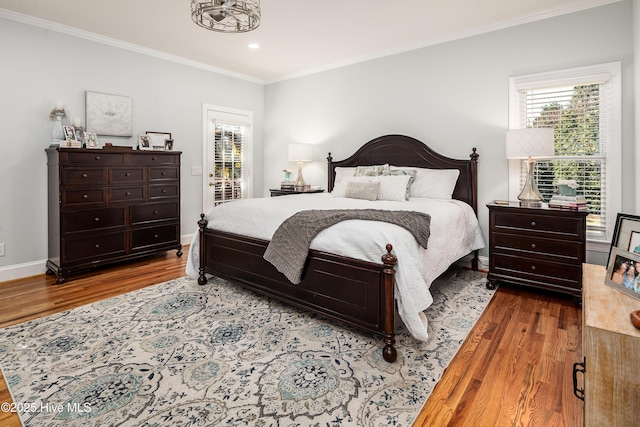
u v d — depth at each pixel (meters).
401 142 4.17
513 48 3.45
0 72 3.26
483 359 1.93
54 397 1.59
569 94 3.23
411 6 3.15
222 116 5.20
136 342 2.12
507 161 3.54
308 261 2.33
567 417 1.47
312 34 3.78
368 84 4.51
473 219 3.52
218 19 2.39
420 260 2.12
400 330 2.30
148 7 3.16
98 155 3.51
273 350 2.03
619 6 2.93
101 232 3.56
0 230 3.33
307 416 1.48
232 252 2.92
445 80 3.88
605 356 1.07
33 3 3.09
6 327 2.33
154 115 4.42
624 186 2.97
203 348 2.05
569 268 2.76
